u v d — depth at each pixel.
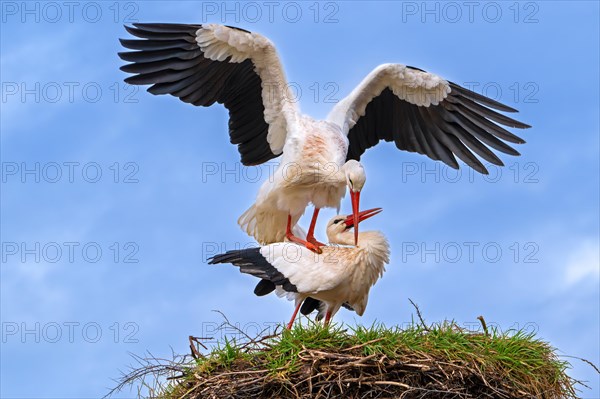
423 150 15.68
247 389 11.70
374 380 11.59
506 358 11.98
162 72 14.60
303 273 13.33
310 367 11.62
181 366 12.27
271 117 14.84
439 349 11.92
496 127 15.22
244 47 14.50
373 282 13.73
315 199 14.55
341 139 14.55
